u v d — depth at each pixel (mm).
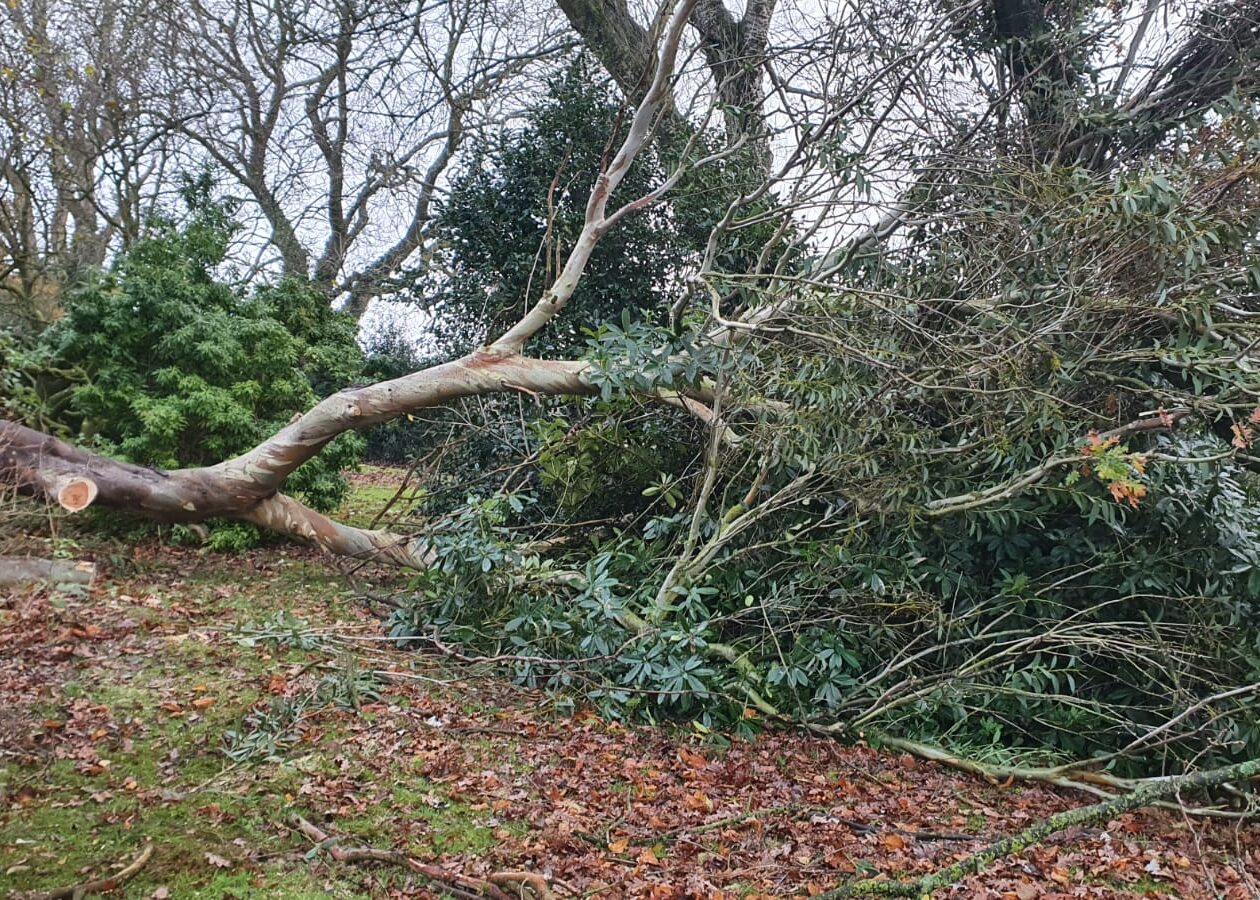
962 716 4613
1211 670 4273
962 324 5172
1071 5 6734
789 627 5016
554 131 8820
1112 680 4766
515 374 6207
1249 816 3873
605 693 4691
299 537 6809
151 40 14359
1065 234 4945
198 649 4938
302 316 9125
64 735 3758
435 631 5312
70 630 4941
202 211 8914
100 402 7625
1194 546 4637
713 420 5559
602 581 5020
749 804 3807
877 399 5195
